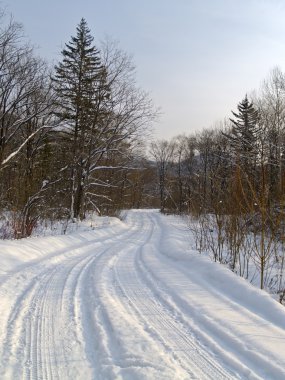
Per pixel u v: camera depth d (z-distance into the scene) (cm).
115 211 3319
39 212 1684
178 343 460
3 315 550
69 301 634
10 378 367
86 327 513
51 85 1717
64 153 2534
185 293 689
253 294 645
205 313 568
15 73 1515
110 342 457
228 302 632
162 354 423
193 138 6000
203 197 1374
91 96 2456
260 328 505
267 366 395
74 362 405
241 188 919
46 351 432
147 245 1554
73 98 2378
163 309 598
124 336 471
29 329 500
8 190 1440
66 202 2458
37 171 1636
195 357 421
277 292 739
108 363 400
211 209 1238
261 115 2814
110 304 614
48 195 2016
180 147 6356
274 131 2409
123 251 1327
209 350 442
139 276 855
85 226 2203
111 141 2527
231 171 1189
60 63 2409
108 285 756
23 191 1382
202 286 750
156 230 2447
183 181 5681
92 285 750
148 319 548
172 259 1109
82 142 2444
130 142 2705
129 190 5766
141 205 7125
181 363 405
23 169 1517
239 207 950
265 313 576
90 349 441
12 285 720
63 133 2666
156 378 364
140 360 402
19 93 1542
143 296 676
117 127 2539
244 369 391
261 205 845
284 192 844
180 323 534
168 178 6241
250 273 895
